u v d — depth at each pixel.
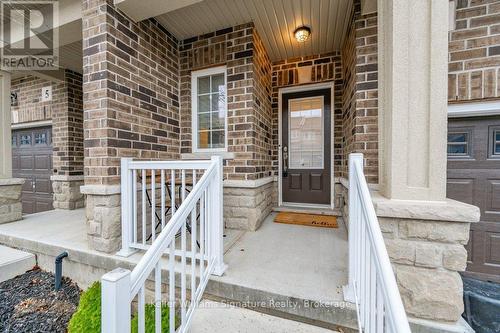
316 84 3.60
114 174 2.08
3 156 3.03
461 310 1.23
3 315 1.82
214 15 2.64
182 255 1.31
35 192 4.65
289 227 2.91
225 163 2.93
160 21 2.73
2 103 3.04
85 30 2.10
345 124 3.09
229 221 2.87
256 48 2.92
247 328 1.39
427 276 1.28
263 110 3.30
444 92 1.28
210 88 3.13
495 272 1.96
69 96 3.99
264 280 1.62
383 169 1.62
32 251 2.38
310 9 2.52
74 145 4.05
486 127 2.00
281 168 3.84
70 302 1.96
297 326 1.40
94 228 2.07
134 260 1.91
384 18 1.61
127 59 2.25
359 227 1.25
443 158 1.29
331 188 3.54
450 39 1.93
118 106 2.14
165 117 2.85
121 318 0.81
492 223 1.98
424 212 1.25
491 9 1.83
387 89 1.50
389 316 0.65
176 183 2.85
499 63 1.81
